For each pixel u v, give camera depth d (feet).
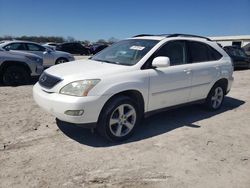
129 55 16.66
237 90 30.86
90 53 114.32
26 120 17.42
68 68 15.30
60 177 11.09
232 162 13.02
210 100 20.67
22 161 12.22
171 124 17.93
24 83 29.71
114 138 14.49
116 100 14.11
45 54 41.29
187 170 12.09
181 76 17.29
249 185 11.19
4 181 10.64
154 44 16.80
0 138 14.52
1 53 28.58
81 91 13.28
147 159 12.91
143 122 18.13
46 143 14.20
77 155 13.00
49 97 13.80
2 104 20.86
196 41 19.30
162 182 11.09
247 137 16.17
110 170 11.78
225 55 21.57
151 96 15.87
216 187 10.94
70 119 13.30
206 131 16.90
